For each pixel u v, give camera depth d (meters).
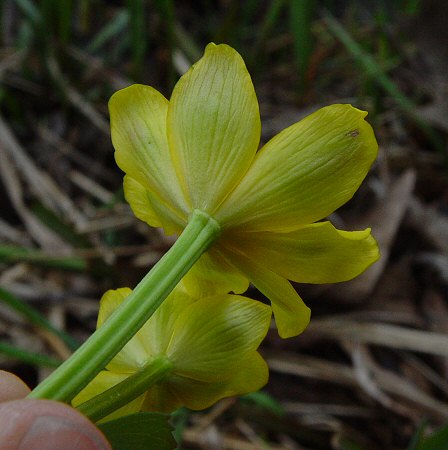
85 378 0.06
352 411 0.17
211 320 0.08
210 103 0.07
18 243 0.20
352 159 0.07
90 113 0.23
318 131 0.07
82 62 0.24
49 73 0.23
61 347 0.17
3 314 0.18
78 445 0.06
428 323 0.18
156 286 0.07
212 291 0.08
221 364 0.08
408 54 0.24
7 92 0.23
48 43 0.23
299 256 0.07
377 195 0.21
